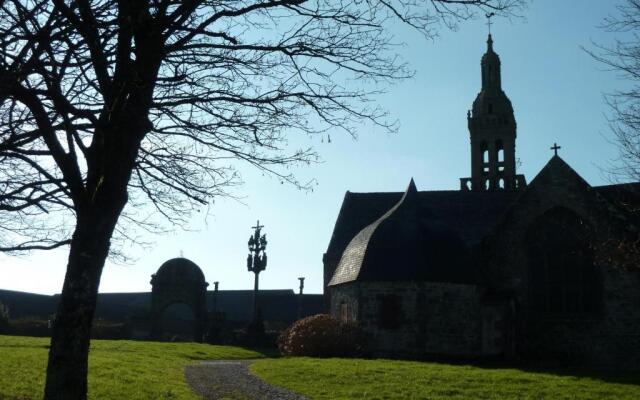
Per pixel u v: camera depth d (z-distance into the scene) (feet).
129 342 125.90
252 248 159.94
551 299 108.99
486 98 158.40
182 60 27.86
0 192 27.73
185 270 180.96
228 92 28.99
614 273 105.29
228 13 28.07
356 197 150.20
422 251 104.63
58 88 24.85
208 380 68.28
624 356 102.89
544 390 61.46
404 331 101.30
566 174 110.11
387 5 28.96
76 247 26.13
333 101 29.94
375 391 59.06
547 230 110.63
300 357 97.60
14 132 25.57
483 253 112.98
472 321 103.81
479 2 28.76
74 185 26.40
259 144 30.04
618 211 107.55
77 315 25.49
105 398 49.19
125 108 26.00
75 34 25.40
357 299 104.63
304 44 29.12
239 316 257.75
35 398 47.01
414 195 114.73
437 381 65.57
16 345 96.84
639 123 54.70
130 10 25.14
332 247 139.64
